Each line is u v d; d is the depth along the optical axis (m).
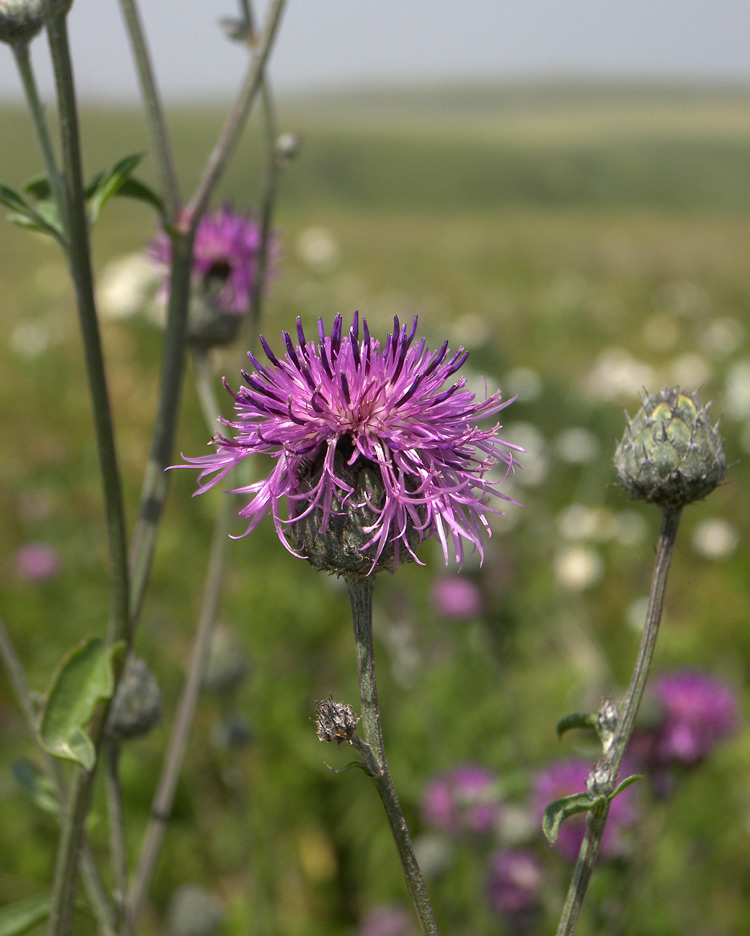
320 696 5.90
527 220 33.31
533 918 4.22
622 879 4.34
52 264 15.50
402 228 27.09
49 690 2.26
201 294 3.89
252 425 2.08
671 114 131.62
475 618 5.26
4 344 10.70
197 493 2.06
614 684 5.84
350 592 2.05
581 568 6.29
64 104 2.21
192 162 54.16
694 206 64.62
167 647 6.20
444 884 4.70
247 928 4.64
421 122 123.44
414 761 5.43
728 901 4.53
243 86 2.86
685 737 4.01
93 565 7.23
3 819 5.07
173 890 5.00
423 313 13.47
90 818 2.78
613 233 27.27
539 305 14.69
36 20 2.33
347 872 5.18
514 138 86.06
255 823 5.24
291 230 24.30
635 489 2.25
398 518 2.00
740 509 8.12
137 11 2.82
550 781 4.11
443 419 2.10
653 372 10.59
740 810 4.85
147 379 9.35
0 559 7.13
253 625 6.22
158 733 5.61
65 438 8.60
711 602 6.85
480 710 5.60
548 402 9.23
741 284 17.09
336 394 2.06
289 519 2.06
